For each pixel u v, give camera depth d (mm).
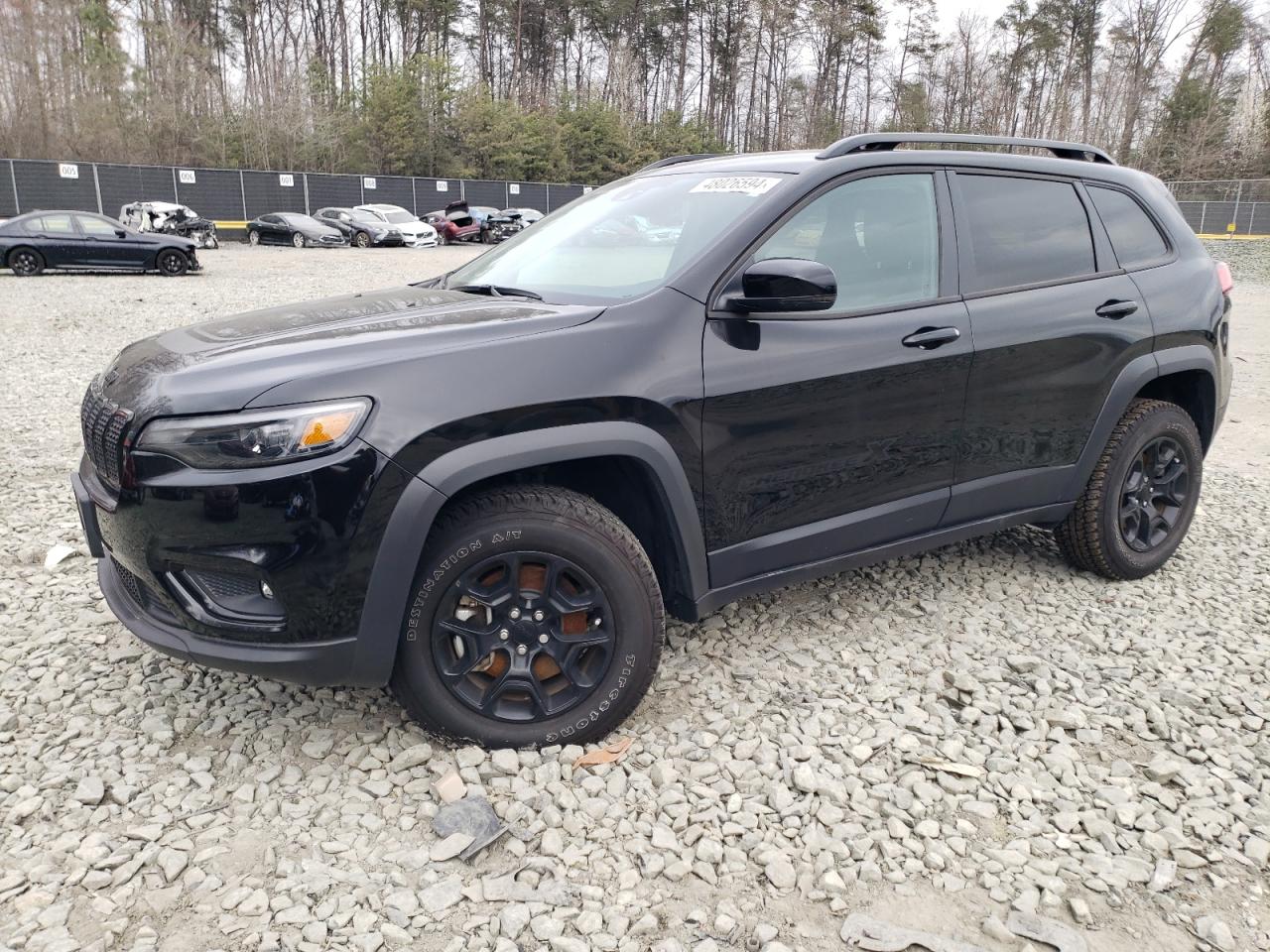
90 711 3008
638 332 2754
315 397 2396
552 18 67438
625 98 59469
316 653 2479
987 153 3660
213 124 45000
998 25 66562
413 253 29000
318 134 46594
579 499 2674
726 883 2303
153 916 2152
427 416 2451
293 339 2703
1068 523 4047
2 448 6199
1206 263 4281
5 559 4258
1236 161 51094
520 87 64750
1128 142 57062
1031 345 3510
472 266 3830
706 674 3271
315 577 2418
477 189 44062
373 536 2424
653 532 2955
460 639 2672
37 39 41750
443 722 2680
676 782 2670
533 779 2643
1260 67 58719
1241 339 13484
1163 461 4152
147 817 2496
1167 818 2566
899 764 2793
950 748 2848
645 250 3174
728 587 3035
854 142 3312
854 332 3094
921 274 3338
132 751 2785
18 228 18219
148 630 2629
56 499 5145
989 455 3523
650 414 2711
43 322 12289
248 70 53312
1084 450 3820
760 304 2781
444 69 49281
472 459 2482
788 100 72875
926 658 3414
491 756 2703
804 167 3211
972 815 2580
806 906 2232
